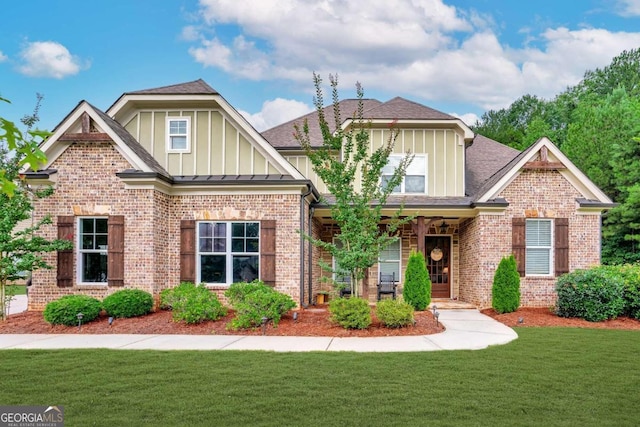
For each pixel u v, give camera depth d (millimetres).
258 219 15438
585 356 9375
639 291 14586
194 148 16266
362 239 13336
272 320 12547
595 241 17062
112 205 14672
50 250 13805
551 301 16828
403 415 5980
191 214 15648
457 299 19812
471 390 7039
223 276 15617
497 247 16906
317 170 13883
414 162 18828
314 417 5887
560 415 6027
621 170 28906
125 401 6461
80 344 10531
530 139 46875
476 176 20547
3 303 13727
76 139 14617
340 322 12227
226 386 7176
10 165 12953
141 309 13641
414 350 9883
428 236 20375
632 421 5828
